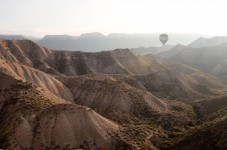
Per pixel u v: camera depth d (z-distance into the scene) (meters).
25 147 90.06
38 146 91.44
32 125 96.38
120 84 154.75
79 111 101.69
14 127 94.38
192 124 132.25
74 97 151.75
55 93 145.50
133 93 150.38
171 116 134.38
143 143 101.81
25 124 95.38
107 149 95.75
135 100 145.50
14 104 106.31
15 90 114.62
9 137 91.12
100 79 173.00
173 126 128.50
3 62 144.75
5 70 134.88
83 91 152.38
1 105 109.56
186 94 198.12
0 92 115.06
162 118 133.25
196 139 96.81
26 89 116.06
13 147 88.75
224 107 144.75
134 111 139.88
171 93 197.12
